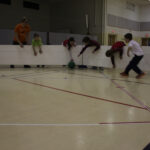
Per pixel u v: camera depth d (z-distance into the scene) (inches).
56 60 236.5
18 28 222.2
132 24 482.3
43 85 129.6
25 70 208.1
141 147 50.9
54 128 62.2
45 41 303.3
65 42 232.4
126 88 124.0
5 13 372.8
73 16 416.5
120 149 49.8
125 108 83.2
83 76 171.9
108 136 56.9
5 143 52.4
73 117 71.8
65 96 102.2
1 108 81.4
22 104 87.3
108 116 73.2
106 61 213.3
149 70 183.6
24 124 65.1
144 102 92.7
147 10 496.7
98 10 385.4
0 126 63.4
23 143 52.5
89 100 95.1
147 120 69.6
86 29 398.3
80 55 233.5
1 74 175.6
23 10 400.2
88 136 56.8
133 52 164.6
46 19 449.7
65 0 424.5
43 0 436.1
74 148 50.0
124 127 63.3
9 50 225.0
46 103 89.1
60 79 154.4
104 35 388.8
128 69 172.4
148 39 505.7
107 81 148.3
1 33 277.1
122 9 438.0
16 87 122.3
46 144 52.1
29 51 229.6
